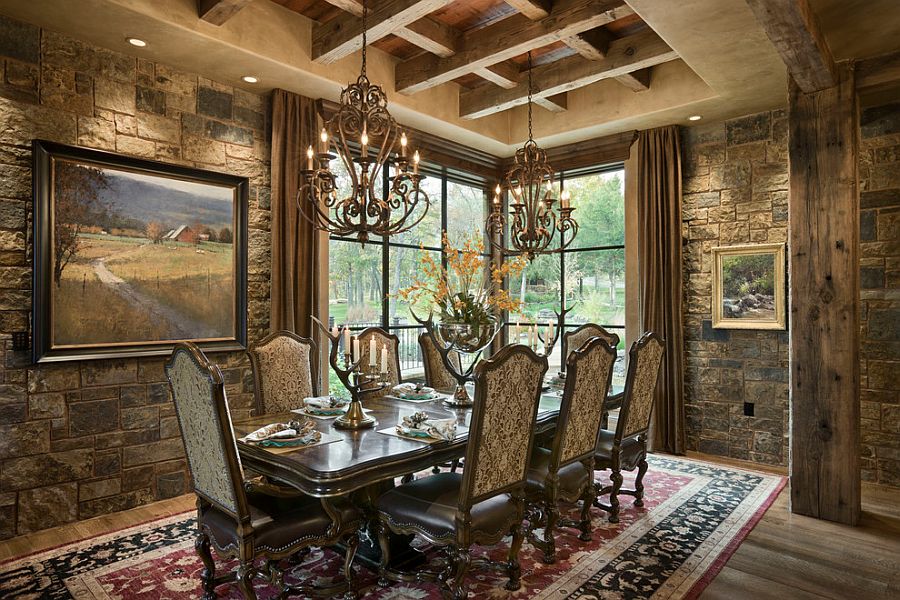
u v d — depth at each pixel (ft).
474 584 8.39
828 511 10.94
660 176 16.35
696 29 10.81
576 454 9.48
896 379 12.94
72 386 10.94
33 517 10.43
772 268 14.82
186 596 7.97
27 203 10.39
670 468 14.49
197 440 7.16
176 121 12.37
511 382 7.43
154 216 11.96
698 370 16.07
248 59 11.94
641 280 16.60
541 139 18.13
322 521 7.45
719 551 9.53
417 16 10.88
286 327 13.74
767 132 15.03
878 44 10.51
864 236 13.35
